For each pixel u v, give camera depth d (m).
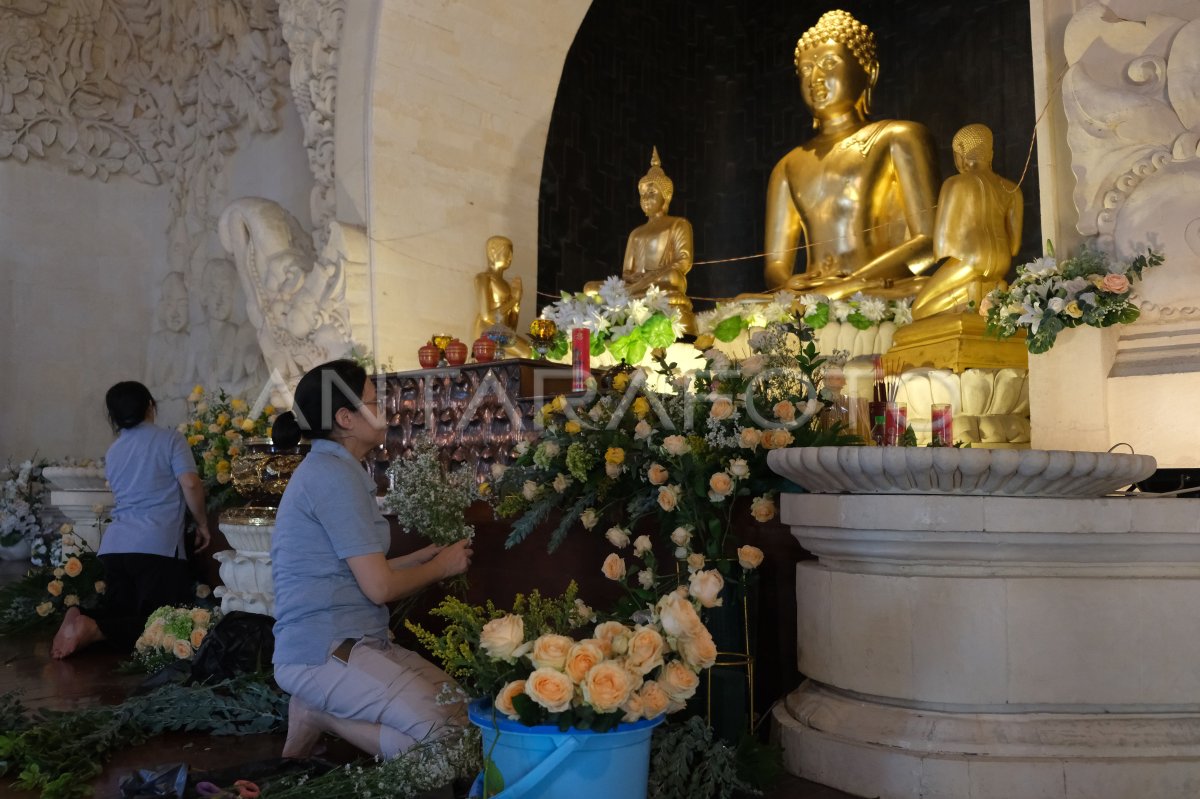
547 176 9.11
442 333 7.80
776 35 10.31
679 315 6.53
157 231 10.88
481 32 7.99
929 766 2.61
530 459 3.91
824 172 7.57
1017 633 2.68
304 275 7.71
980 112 8.86
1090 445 4.30
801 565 3.09
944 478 2.66
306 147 8.41
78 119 10.43
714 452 3.30
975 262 5.65
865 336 6.21
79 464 7.32
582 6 8.46
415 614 4.16
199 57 10.46
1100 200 4.38
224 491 5.84
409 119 7.68
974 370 5.08
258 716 3.69
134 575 5.21
